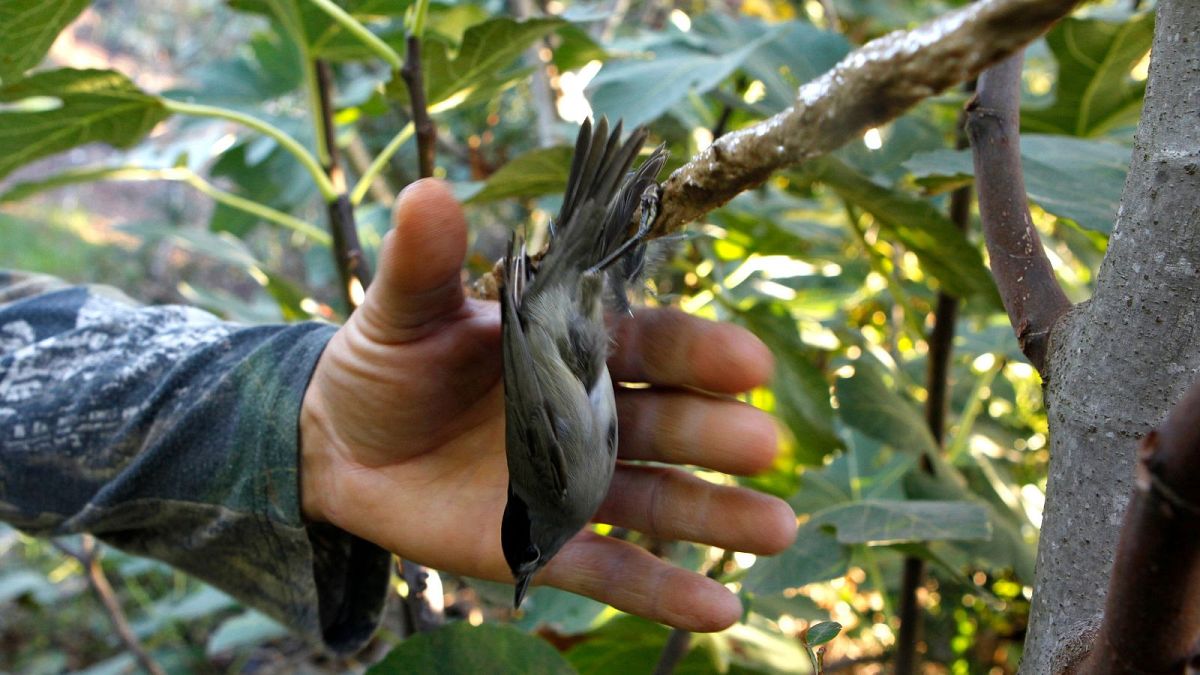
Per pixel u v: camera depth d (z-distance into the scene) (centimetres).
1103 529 29
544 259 36
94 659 109
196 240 70
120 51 191
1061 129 56
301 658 96
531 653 44
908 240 52
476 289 43
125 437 44
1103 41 52
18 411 45
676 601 38
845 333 66
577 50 60
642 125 35
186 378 44
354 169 96
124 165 62
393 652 44
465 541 39
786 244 71
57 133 50
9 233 187
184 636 103
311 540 44
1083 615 30
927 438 56
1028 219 35
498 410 40
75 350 47
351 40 53
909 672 56
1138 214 29
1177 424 22
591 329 36
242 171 80
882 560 65
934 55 25
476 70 50
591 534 40
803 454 60
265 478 42
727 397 39
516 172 53
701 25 64
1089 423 30
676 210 33
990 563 54
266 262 147
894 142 59
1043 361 33
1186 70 29
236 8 54
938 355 58
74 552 76
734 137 31
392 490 40
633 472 40
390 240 34
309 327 45
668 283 78
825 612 57
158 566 85
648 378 39
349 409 39
